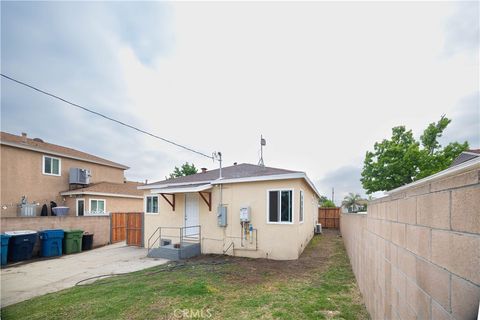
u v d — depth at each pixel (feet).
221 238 32.83
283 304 14.99
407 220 6.88
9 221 32.09
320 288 17.85
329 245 37.96
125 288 18.69
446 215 4.60
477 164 4.04
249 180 31.09
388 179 61.16
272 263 26.40
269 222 29.89
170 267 25.64
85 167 63.31
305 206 36.70
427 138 57.31
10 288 20.20
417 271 6.06
